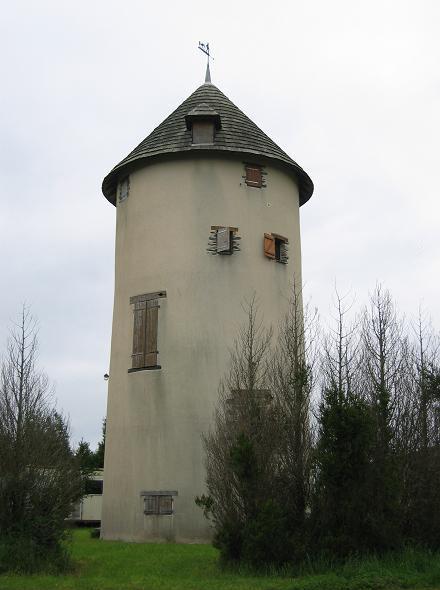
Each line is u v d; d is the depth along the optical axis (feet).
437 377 60.70
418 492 50.65
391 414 52.70
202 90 83.46
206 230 74.13
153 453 69.82
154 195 76.48
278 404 51.49
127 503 70.13
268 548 46.24
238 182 76.07
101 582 44.16
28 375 64.18
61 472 52.26
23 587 42.32
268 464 49.08
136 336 73.87
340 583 40.83
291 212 79.82
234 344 71.46
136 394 72.28
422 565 44.86
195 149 75.15
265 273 75.05
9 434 51.80
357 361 62.59
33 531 49.52
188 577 46.37
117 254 79.87
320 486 47.85
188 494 67.72
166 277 73.82
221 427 53.11
